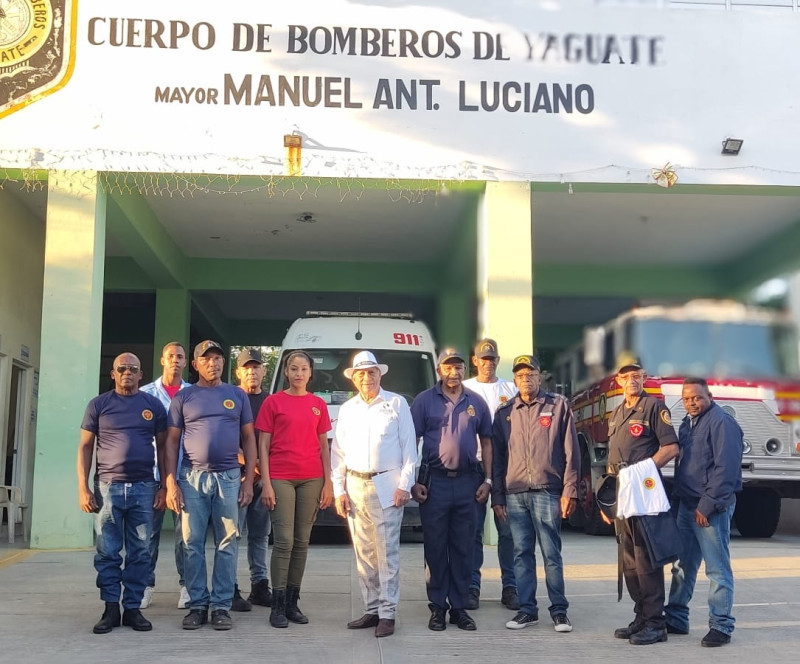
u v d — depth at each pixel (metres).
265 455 6.45
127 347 21.98
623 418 6.39
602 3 11.16
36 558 9.15
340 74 10.80
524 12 11.08
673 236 15.59
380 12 10.91
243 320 22.08
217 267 16.89
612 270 17.91
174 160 10.55
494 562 9.13
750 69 11.20
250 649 5.79
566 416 6.43
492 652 5.80
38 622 6.44
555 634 6.29
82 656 5.58
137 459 6.27
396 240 15.51
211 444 6.29
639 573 6.14
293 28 10.80
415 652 5.78
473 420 6.48
